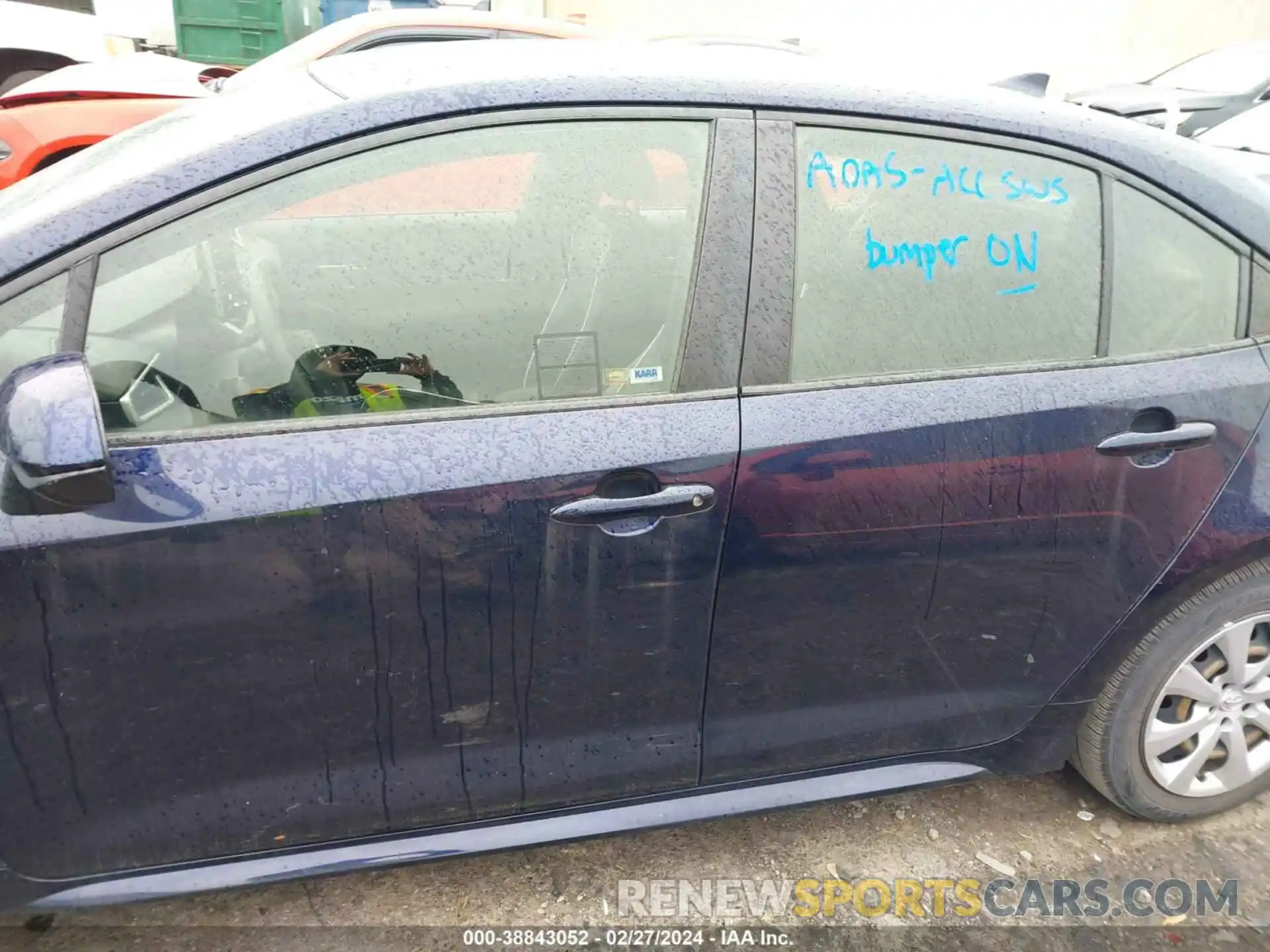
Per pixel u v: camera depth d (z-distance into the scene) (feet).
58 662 4.66
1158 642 6.37
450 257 5.16
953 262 5.73
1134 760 6.69
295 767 5.22
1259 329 6.20
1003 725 6.45
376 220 5.05
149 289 4.75
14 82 21.85
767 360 5.41
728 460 5.24
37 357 4.60
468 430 5.03
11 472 4.47
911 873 6.72
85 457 4.18
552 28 15.44
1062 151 5.89
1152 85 21.38
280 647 4.91
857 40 31.58
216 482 4.70
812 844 6.97
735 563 5.37
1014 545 5.79
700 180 5.36
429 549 4.94
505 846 5.68
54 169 5.82
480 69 5.37
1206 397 5.96
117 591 4.63
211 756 5.06
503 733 5.47
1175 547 6.03
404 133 5.04
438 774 5.47
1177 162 6.14
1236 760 6.90
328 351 5.02
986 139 5.77
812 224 5.49
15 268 4.57
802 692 5.90
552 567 5.13
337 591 4.89
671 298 5.37
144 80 14.97
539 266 5.26
